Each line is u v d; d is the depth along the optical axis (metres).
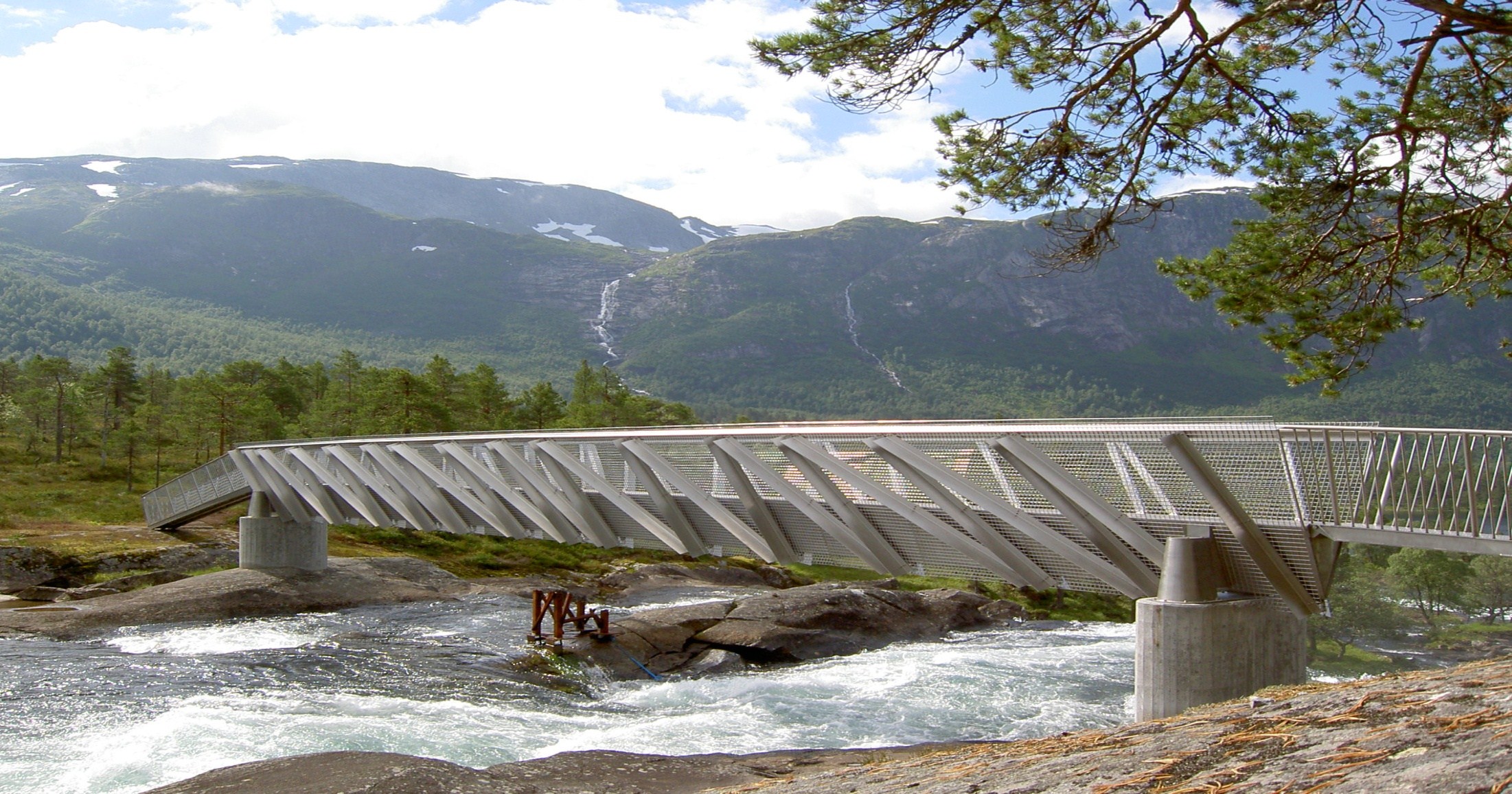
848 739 20.30
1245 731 7.79
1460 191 14.00
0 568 40.66
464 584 43.78
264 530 39.28
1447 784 4.71
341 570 40.53
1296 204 14.27
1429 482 12.42
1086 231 14.19
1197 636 13.92
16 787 15.48
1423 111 13.40
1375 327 13.88
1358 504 13.14
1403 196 13.91
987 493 14.81
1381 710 7.21
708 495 18.58
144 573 41.25
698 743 19.72
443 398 84.50
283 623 33.69
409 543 52.72
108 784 15.73
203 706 21.48
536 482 22.66
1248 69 13.93
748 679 26.16
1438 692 7.48
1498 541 11.70
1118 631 36.25
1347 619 67.38
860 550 16.41
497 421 87.38
